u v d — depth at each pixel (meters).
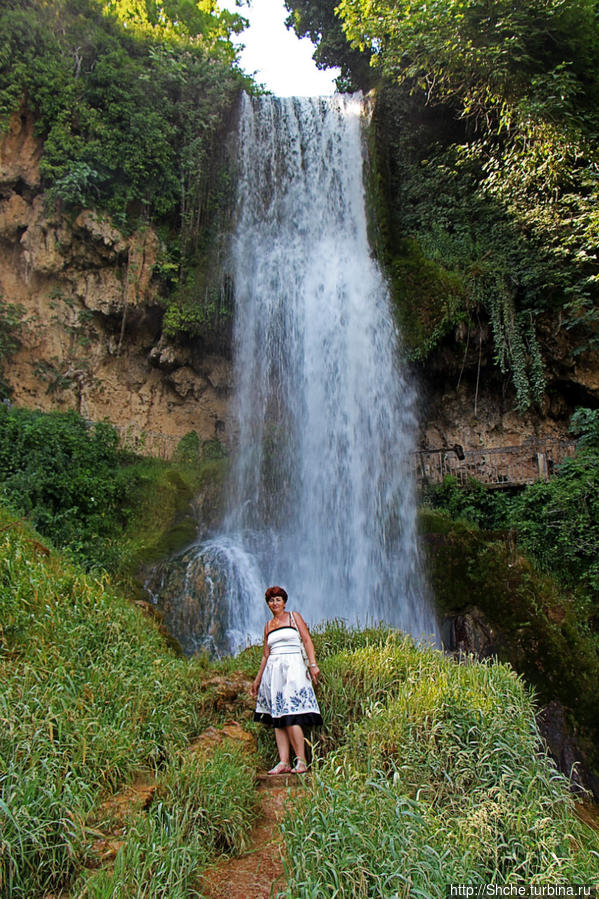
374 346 14.52
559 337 14.12
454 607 10.55
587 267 14.06
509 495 12.95
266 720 4.91
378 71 19.73
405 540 11.84
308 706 4.79
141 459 14.10
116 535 10.91
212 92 16.83
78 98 14.66
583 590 10.45
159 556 10.91
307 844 3.05
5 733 3.57
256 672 6.16
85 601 6.12
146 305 14.85
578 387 14.23
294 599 11.56
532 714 5.64
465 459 14.55
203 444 15.12
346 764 3.99
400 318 14.59
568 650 9.47
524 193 14.96
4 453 10.20
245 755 4.54
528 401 13.80
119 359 14.88
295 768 4.58
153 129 15.22
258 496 13.27
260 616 10.80
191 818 3.43
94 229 14.07
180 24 21.42
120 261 14.67
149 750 4.31
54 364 13.79
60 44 14.85
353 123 17.70
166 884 2.85
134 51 16.50
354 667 5.91
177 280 15.17
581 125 13.84
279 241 16.58
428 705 4.85
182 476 13.30
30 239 13.79
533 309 14.39
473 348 14.59
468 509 12.54
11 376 13.32
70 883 2.95
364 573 12.09
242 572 11.00
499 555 10.66
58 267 13.98
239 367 15.25
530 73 14.69
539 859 3.44
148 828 3.23
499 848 3.48
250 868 3.26
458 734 4.60
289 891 2.76
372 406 14.12
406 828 3.21
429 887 2.92
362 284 15.18
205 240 15.96
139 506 11.80
